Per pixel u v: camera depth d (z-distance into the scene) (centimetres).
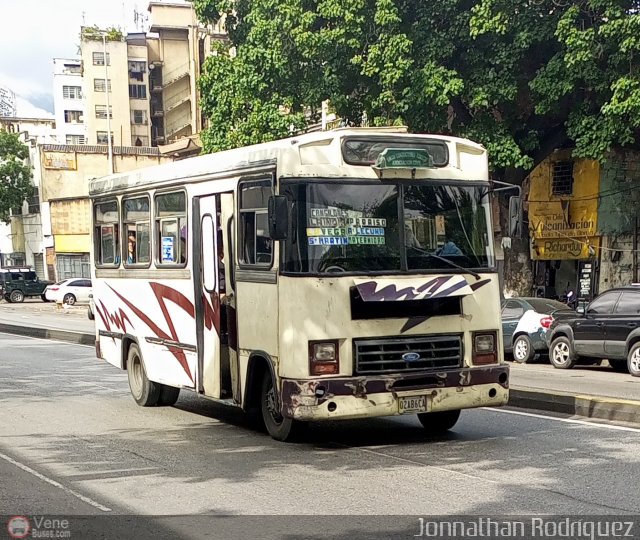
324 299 816
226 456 844
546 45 2144
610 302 1634
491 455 823
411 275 850
